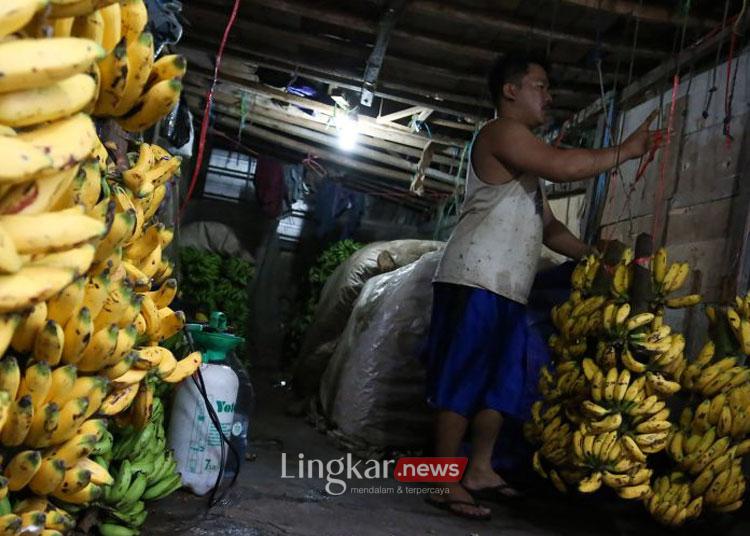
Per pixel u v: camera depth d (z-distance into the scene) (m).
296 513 2.28
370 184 7.89
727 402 2.37
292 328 7.12
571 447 2.45
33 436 1.21
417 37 3.95
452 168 6.59
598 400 2.32
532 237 2.75
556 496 2.95
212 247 7.14
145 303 1.78
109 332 1.35
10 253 0.90
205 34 4.54
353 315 4.09
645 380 2.33
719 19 3.29
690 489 2.39
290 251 8.05
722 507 2.41
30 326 1.19
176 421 2.30
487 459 2.74
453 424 2.62
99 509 1.75
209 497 2.29
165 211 4.04
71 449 1.30
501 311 2.67
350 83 4.84
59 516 1.30
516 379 2.62
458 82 4.59
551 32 3.38
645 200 3.84
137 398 1.77
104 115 1.51
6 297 0.92
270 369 7.31
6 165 0.86
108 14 1.30
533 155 2.57
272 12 4.10
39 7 0.90
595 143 4.50
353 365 3.63
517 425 3.06
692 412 2.50
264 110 6.02
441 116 5.35
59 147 0.97
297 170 7.55
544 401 2.81
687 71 3.61
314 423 4.09
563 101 4.70
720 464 2.34
